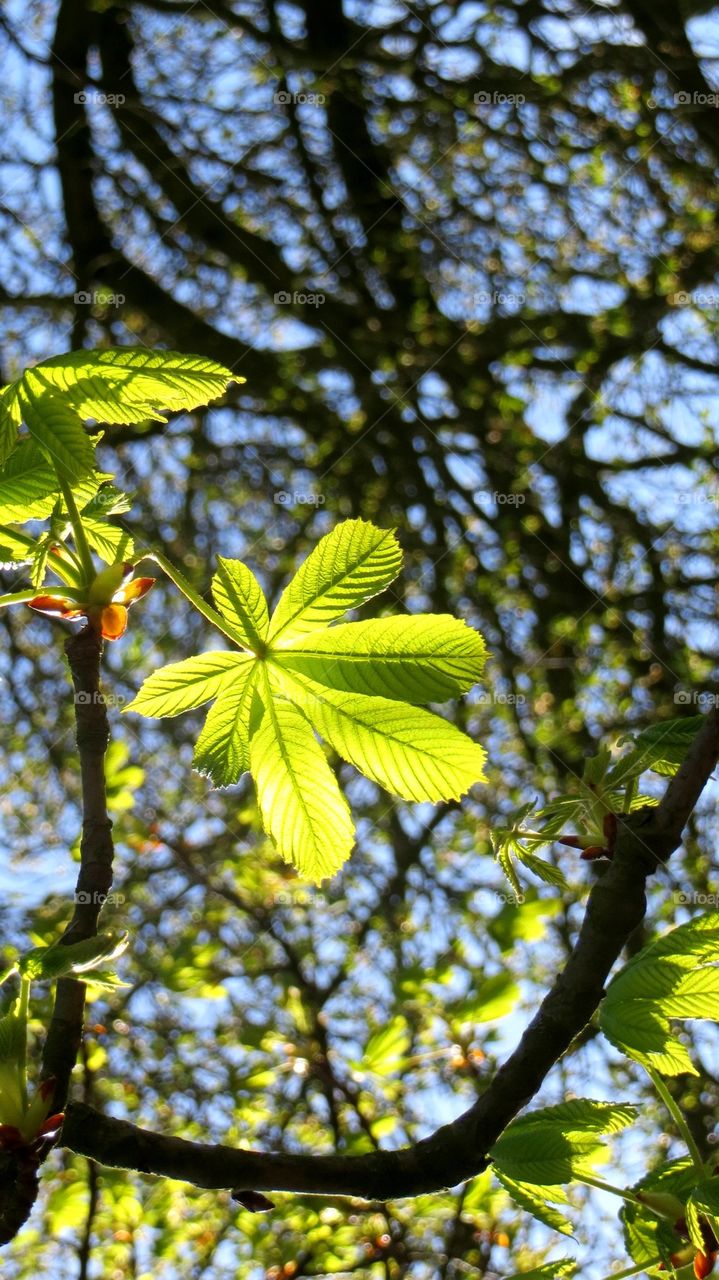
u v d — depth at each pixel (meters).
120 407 1.24
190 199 7.52
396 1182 1.10
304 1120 4.02
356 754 1.20
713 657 7.09
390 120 7.47
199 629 7.07
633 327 7.24
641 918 1.15
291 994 3.79
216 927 4.63
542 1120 1.26
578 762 6.75
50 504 1.32
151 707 1.24
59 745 6.71
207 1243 3.85
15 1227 1.03
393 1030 2.80
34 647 6.97
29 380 1.24
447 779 1.18
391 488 7.54
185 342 7.77
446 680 1.19
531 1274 1.29
